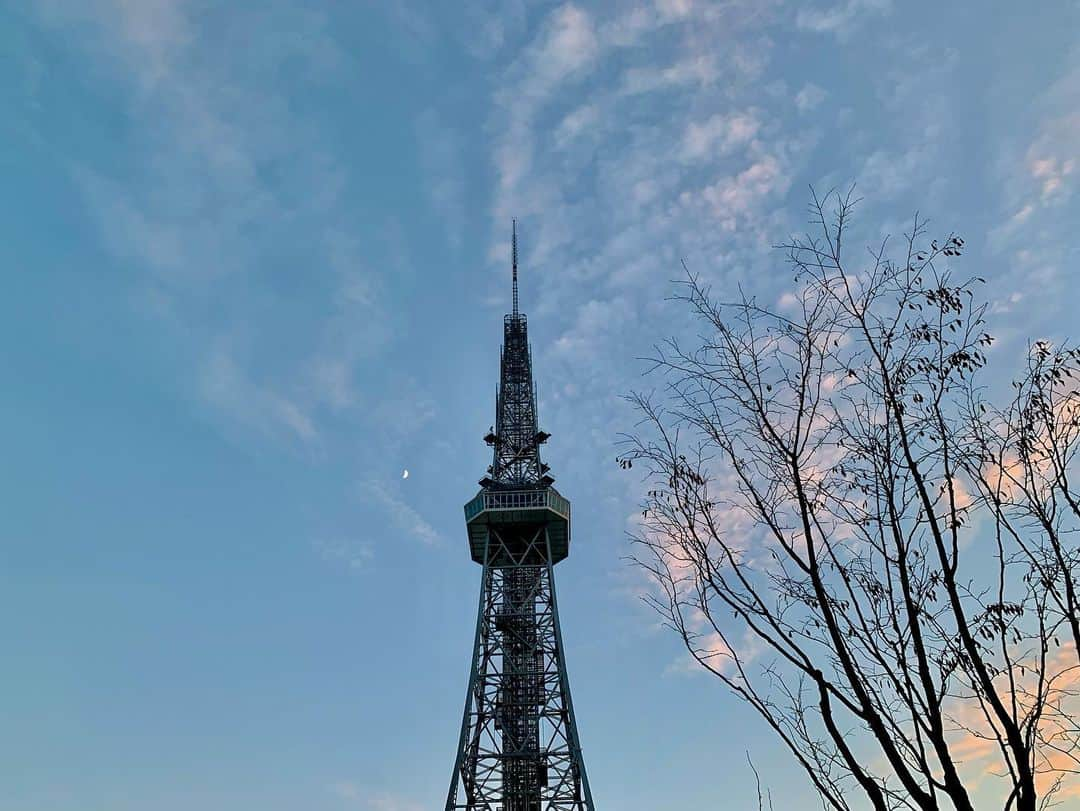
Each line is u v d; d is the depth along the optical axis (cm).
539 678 17325
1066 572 2523
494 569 18800
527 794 16212
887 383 2858
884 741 2408
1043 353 2788
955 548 2627
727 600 2777
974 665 2448
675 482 3006
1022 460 2694
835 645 2566
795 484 2838
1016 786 2336
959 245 2958
